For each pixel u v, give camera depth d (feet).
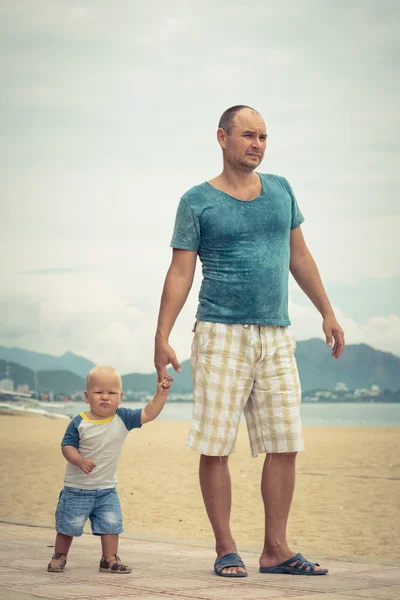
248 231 12.71
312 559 13.97
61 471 39.68
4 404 138.62
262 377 12.71
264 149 13.00
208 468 12.59
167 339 12.74
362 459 46.65
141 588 10.44
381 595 10.11
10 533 16.90
